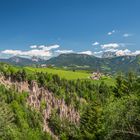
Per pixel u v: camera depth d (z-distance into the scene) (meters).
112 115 38.97
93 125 72.00
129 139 37.69
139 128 37.59
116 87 68.44
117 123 38.38
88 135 70.75
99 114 71.06
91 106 78.06
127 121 37.69
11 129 38.56
